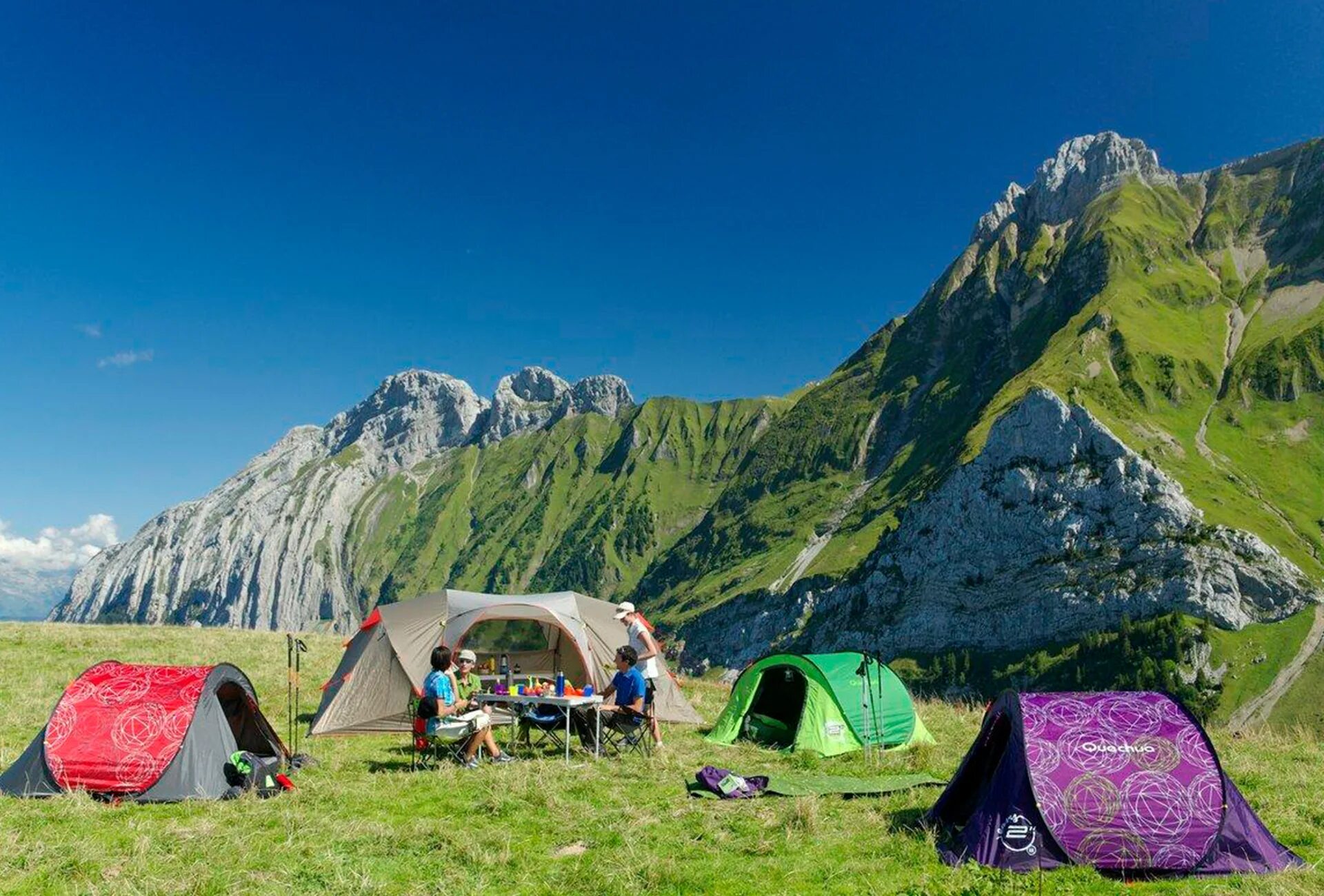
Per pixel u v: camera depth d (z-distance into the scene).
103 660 27.28
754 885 9.70
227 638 34.44
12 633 31.84
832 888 9.56
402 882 9.77
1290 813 12.43
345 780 14.83
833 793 13.91
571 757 16.98
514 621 23.30
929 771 16.28
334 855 10.60
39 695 21.22
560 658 23.41
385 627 20.84
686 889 9.63
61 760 13.34
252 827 11.77
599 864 10.27
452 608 21.47
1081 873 10.02
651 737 18.20
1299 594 170.12
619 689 17.36
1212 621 170.00
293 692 24.14
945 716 24.12
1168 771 10.84
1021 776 10.88
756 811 12.77
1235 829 10.55
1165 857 10.25
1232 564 176.25
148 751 13.39
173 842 11.04
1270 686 153.88
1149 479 196.75
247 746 15.36
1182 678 160.00
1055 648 182.38
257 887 9.52
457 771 15.27
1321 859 10.59
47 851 10.45
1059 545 199.62
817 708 18.92
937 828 11.67
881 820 12.30
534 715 17.28
